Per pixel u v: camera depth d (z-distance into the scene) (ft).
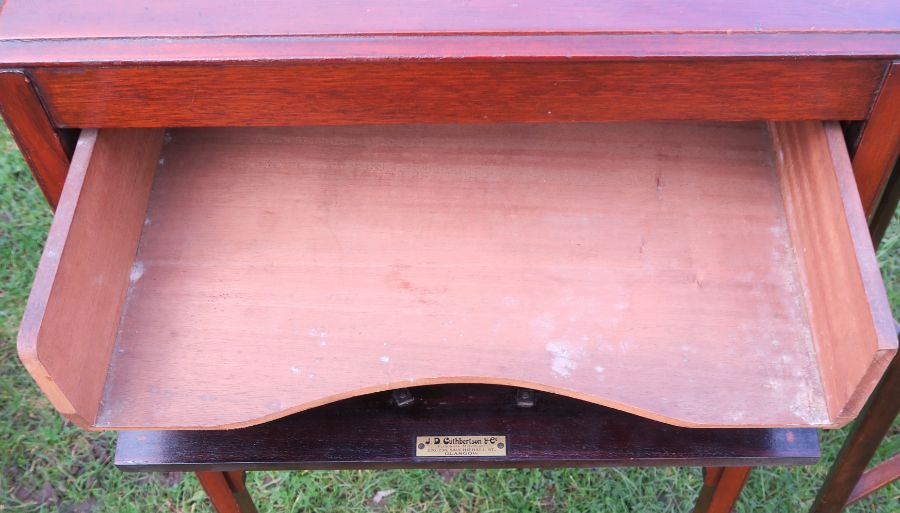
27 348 3.20
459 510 6.49
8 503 6.49
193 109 3.62
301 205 4.35
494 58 3.41
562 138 4.55
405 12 3.56
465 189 4.39
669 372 3.87
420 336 3.98
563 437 4.36
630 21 3.50
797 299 4.05
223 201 4.35
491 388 4.54
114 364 3.90
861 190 3.91
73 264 3.53
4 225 7.80
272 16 3.56
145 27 3.54
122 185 4.02
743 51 3.40
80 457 6.73
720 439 4.31
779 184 4.36
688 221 4.28
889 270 7.54
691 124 4.57
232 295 4.09
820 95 3.54
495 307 4.06
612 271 4.15
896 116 3.57
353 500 6.53
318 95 3.57
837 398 3.64
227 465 4.27
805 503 6.42
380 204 4.35
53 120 3.65
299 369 3.89
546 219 4.30
